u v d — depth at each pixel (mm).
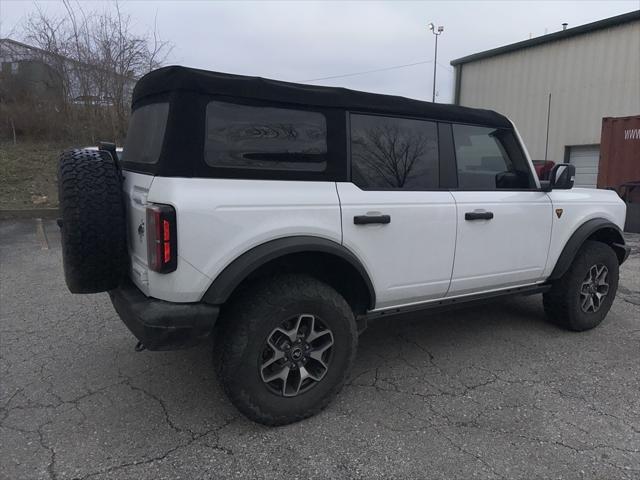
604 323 4668
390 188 3199
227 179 2609
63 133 14703
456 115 3553
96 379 3404
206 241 2504
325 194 2889
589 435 2777
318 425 2867
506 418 2949
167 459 2539
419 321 4668
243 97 2670
